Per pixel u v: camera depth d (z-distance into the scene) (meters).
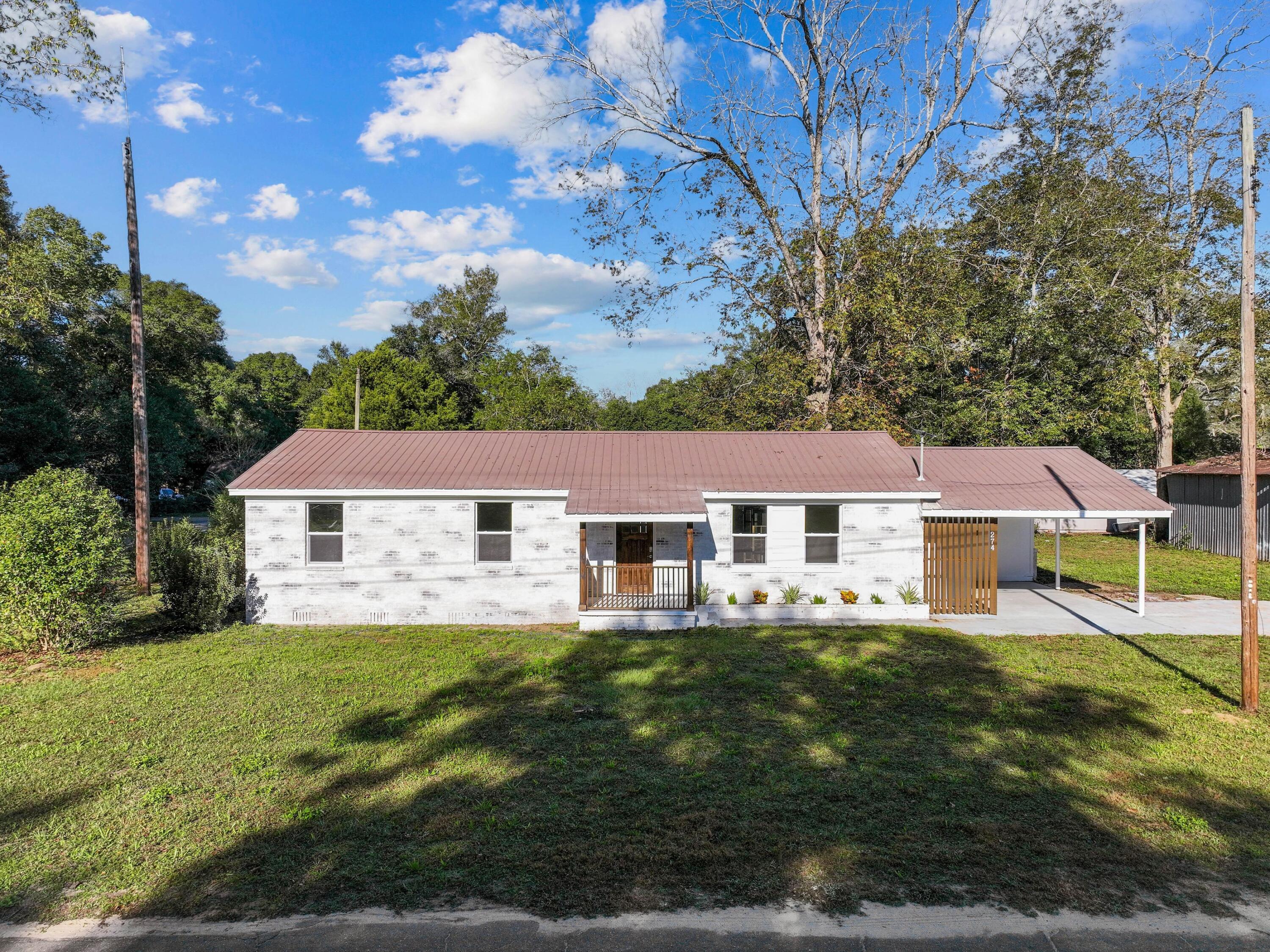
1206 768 8.30
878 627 15.94
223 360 58.75
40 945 5.21
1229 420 37.41
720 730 9.52
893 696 10.95
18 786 7.75
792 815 7.12
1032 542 22.39
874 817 7.08
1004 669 12.47
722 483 17.14
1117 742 9.08
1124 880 6.05
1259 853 6.46
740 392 29.59
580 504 15.90
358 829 6.80
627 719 9.95
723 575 17.09
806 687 11.47
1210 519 28.31
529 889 5.87
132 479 41.84
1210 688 11.38
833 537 17.09
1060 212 30.64
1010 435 29.31
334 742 9.01
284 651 13.84
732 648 14.09
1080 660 13.09
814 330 28.30
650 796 7.53
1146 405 33.94
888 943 5.23
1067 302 29.84
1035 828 6.88
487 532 16.88
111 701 10.70
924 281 28.12
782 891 5.85
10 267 25.20
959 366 30.64
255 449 55.81
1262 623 16.22
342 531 16.72
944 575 17.34
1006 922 5.48
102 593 14.30
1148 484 34.47
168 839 6.64
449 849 6.43
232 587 16.25
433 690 11.34
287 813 7.10
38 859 6.30
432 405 44.22
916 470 17.91
